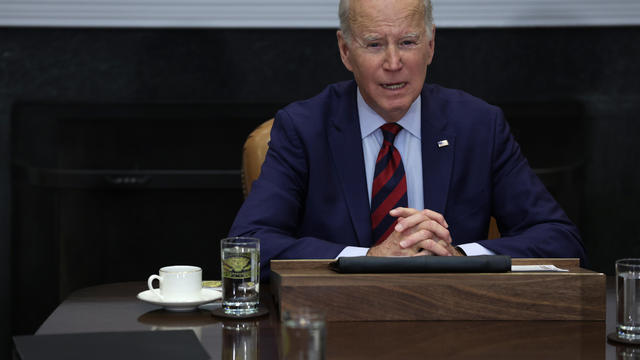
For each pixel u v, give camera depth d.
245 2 5.32
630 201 5.61
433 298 1.97
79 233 5.46
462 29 5.46
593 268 5.66
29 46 5.36
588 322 1.97
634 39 5.50
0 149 5.41
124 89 5.43
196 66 5.43
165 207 5.50
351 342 1.75
